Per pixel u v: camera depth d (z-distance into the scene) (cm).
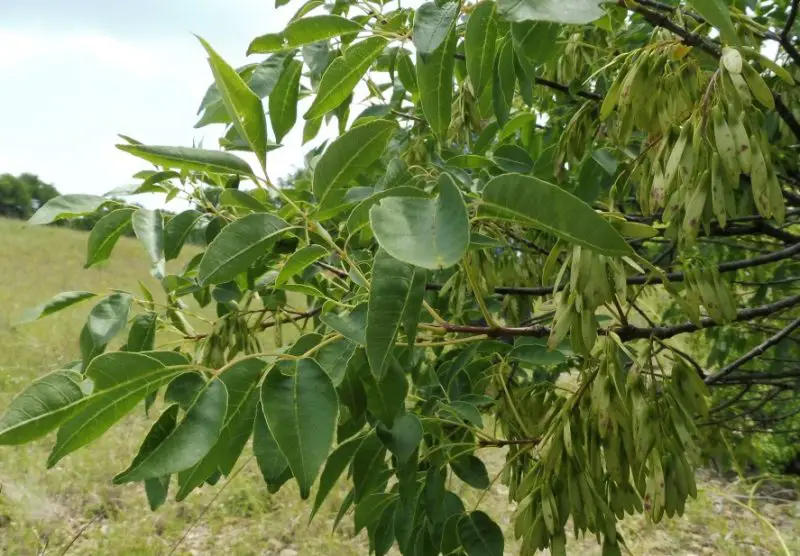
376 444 118
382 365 72
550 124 228
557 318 96
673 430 103
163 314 153
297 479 70
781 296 273
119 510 467
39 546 418
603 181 183
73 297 131
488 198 71
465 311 173
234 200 108
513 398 160
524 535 110
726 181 95
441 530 134
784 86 161
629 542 425
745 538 425
